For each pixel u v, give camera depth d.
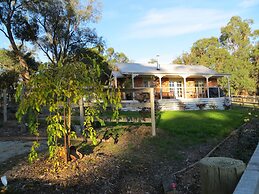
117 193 4.69
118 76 23.28
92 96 5.51
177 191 4.63
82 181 4.82
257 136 7.16
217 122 10.69
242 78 43.41
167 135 8.23
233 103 28.95
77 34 27.22
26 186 4.46
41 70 4.98
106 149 6.77
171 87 26.41
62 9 25.34
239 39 48.56
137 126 9.20
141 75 23.69
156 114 13.54
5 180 4.45
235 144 6.97
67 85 5.08
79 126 8.04
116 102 5.87
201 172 2.89
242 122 10.72
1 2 22.75
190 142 7.61
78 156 5.86
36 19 25.41
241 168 2.75
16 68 24.52
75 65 5.21
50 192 4.40
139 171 5.52
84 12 25.86
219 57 45.72
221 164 2.78
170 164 6.03
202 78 28.16
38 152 6.44
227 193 2.72
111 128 8.79
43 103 4.99
